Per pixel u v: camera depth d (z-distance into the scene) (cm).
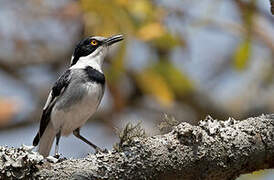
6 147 649
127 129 676
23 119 1533
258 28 1203
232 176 688
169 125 711
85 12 1072
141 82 1172
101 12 1048
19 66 1548
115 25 1052
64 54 1521
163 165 655
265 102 1422
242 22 1133
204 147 664
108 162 649
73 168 639
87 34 1081
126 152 656
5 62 1533
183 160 657
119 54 1084
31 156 634
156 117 1452
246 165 683
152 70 1170
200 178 669
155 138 670
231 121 700
